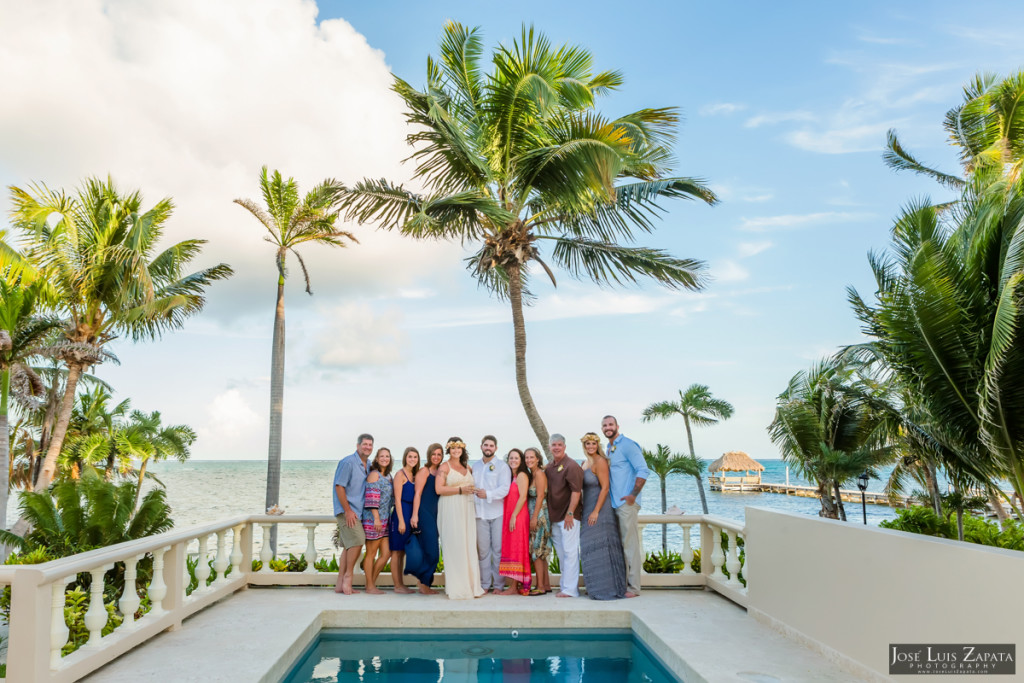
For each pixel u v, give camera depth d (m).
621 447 7.53
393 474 7.83
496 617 6.78
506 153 11.44
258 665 5.00
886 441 11.47
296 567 8.89
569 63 11.55
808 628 5.55
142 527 8.89
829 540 5.30
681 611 6.79
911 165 18.48
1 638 6.31
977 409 4.64
